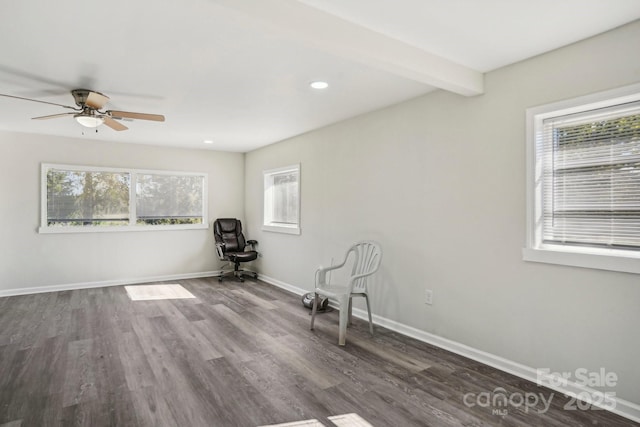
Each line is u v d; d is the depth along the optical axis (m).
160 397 2.33
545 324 2.50
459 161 3.05
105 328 3.64
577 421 2.09
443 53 2.52
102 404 2.24
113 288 5.48
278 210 5.96
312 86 3.15
